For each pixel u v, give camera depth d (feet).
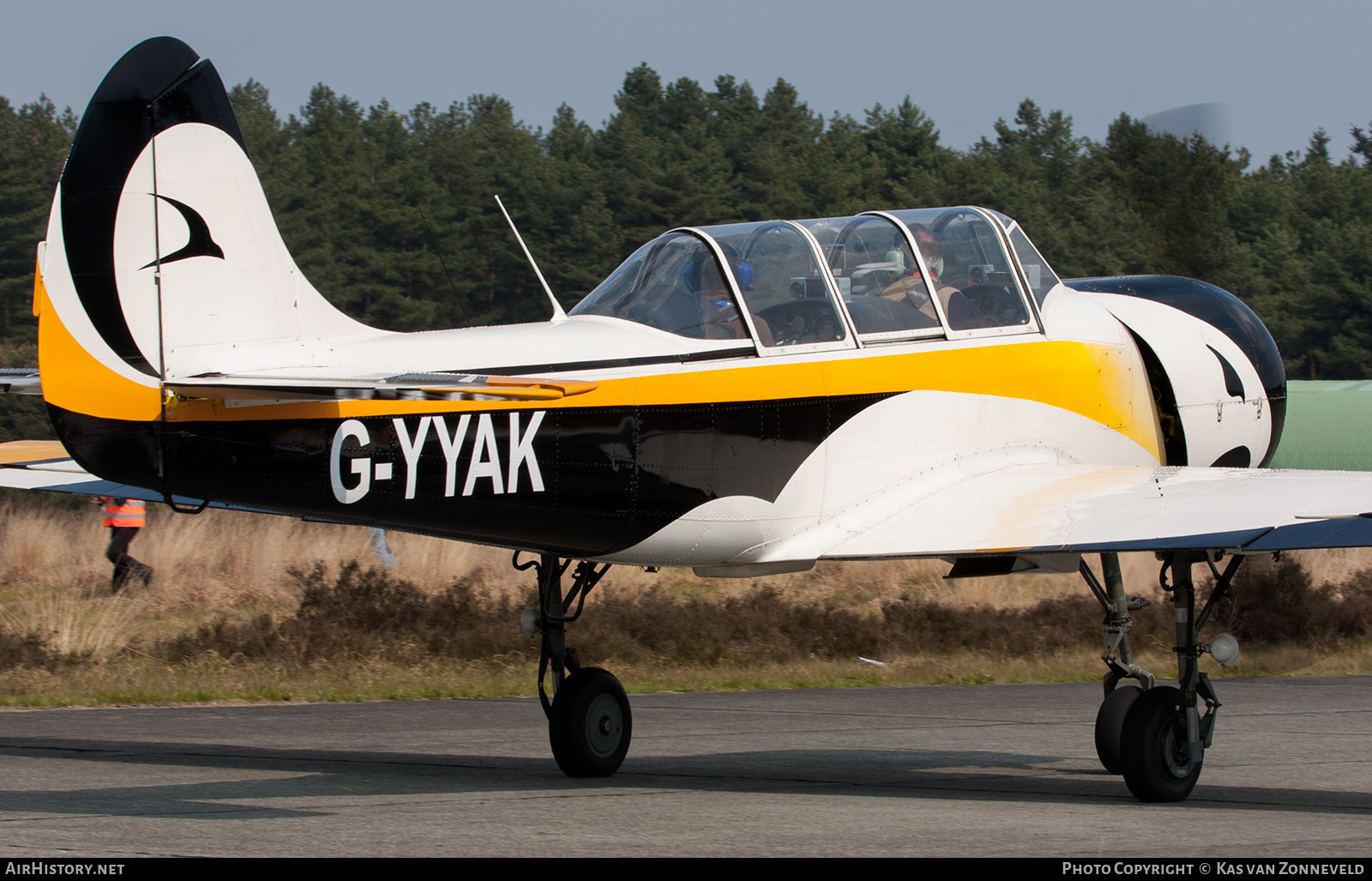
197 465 63.05
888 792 74.23
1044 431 84.28
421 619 139.23
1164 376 90.22
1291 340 479.82
